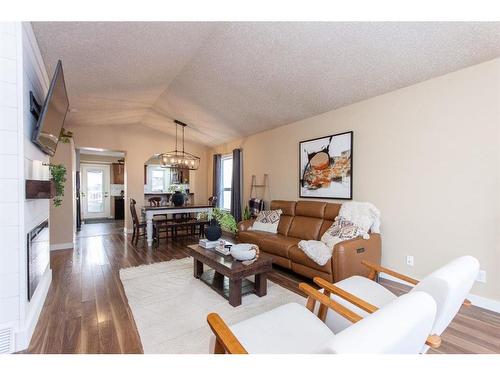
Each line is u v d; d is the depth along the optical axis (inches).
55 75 79.1
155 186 386.9
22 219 69.3
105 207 393.7
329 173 149.5
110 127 249.0
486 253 91.4
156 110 220.8
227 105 177.6
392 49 95.1
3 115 67.1
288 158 182.4
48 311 90.8
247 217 202.5
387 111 121.7
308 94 138.2
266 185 203.5
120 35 99.0
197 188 297.1
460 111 97.4
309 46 102.8
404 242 115.3
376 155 126.3
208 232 128.1
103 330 78.7
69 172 190.2
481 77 92.1
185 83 162.1
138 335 76.3
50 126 87.5
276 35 101.7
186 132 263.4
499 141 88.5
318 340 50.0
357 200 135.0
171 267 141.9
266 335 51.0
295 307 61.7
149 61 126.7
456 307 52.7
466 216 96.2
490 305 90.0
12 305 68.0
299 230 149.3
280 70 123.6
